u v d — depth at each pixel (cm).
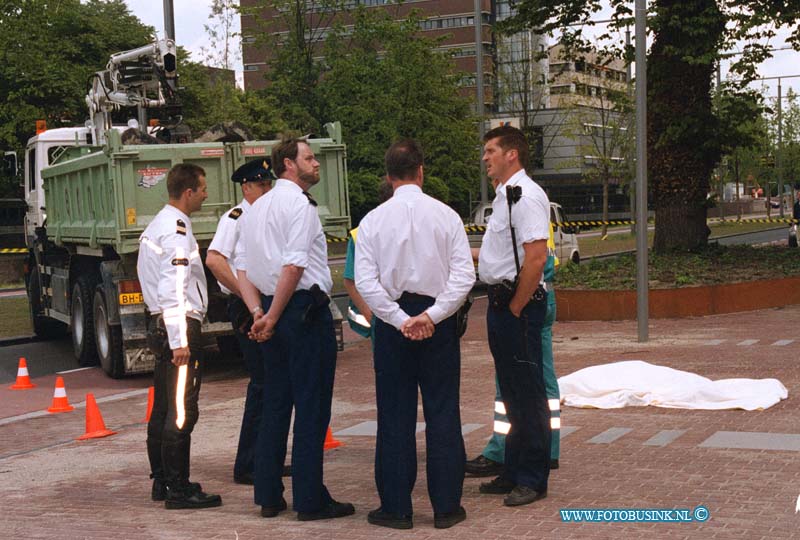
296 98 2969
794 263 1855
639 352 1232
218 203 1266
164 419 666
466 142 2889
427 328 550
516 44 5278
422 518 587
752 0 2012
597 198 7750
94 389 1271
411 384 570
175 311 639
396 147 571
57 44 4075
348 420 936
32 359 1578
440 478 560
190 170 659
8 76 3859
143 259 660
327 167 1312
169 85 1662
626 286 1650
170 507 646
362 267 563
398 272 561
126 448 887
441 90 2892
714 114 2162
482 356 1307
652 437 759
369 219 569
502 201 605
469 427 856
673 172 2128
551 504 590
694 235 2138
